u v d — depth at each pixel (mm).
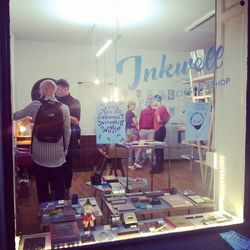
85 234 1904
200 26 3117
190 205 2297
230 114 2271
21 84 2191
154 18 3318
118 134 2209
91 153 2293
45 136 2076
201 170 2566
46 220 1982
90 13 3160
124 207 2197
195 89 2373
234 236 1972
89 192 2320
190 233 1989
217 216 2248
